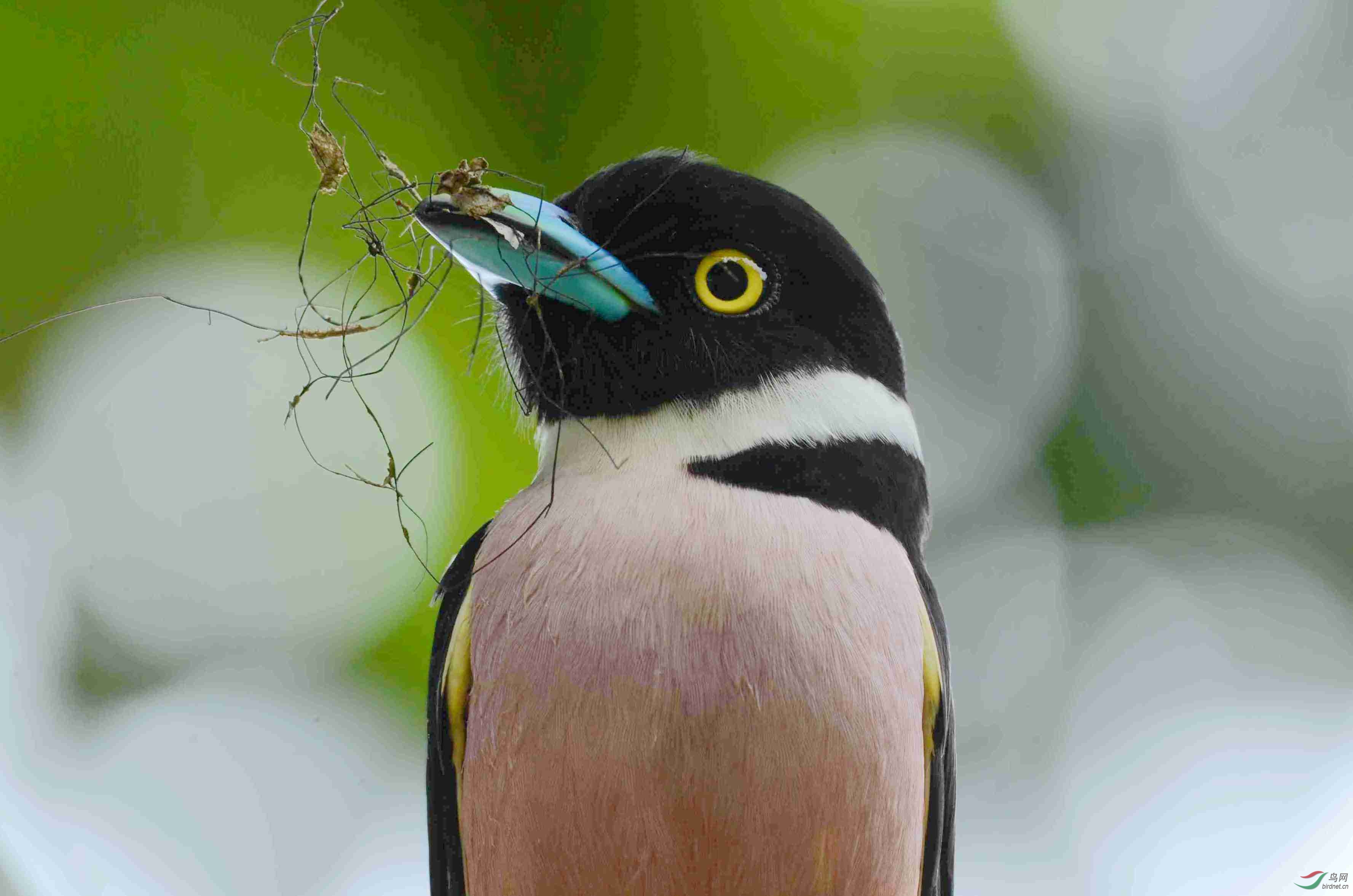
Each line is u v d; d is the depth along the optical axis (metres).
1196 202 12.49
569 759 5.98
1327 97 12.66
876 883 6.19
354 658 9.30
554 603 6.14
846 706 6.01
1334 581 12.55
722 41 9.73
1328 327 12.39
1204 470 12.45
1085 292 12.14
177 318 9.47
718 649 5.98
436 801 6.98
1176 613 12.50
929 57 10.95
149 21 9.23
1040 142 11.70
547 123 9.33
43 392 9.50
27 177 9.20
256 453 9.80
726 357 6.72
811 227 6.89
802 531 6.29
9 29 9.12
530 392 7.32
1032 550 12.30
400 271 7.65
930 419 12.14
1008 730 12.26
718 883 6.08
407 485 8.80
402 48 9.26
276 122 9.34
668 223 6.78
